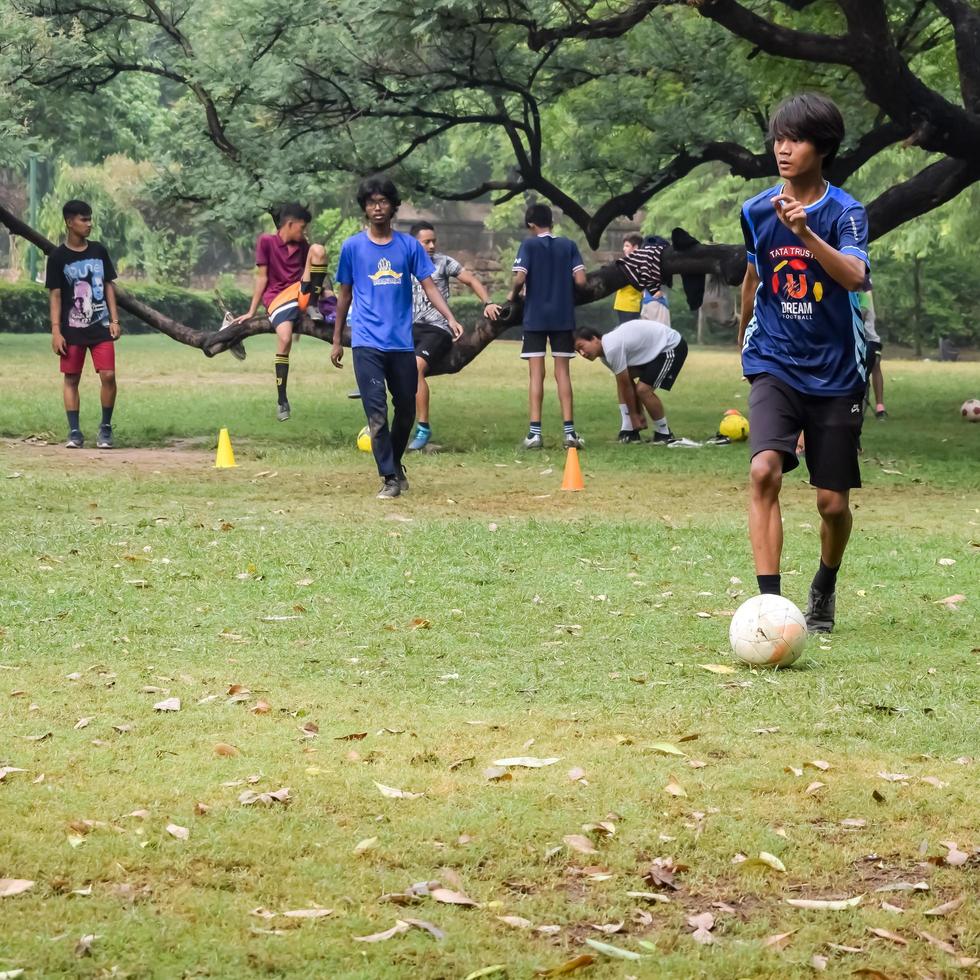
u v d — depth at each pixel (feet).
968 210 169.99
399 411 47.98
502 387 108.68
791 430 27.04
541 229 62.85
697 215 195.93
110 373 61.72
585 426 75.41
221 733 21.38
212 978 13.46
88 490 47.88
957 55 67.62
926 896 15.80
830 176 74.28
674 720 22.38
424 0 60.03
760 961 14.06
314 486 50.19
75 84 76.54
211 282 270.46
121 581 32.78
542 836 17.25
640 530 40.52
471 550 37.22
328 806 18.22
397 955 14.03
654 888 15.97
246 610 30.35
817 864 16.66
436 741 21.12
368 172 71.51
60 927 14.40
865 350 26.99
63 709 22.45
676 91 76.79
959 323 209.77
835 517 27.66
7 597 30.86
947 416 85.35
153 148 76.33
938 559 36.88
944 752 21.02
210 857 16.38
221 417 76.13
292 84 68.74
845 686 24.61
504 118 74.43
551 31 64.13
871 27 59.36
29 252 225.15
